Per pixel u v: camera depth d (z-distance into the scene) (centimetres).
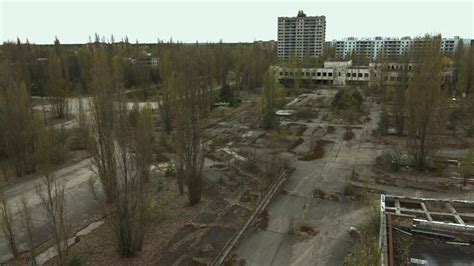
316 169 3033
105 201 2350
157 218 2089
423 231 1850
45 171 1759
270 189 2584
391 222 1892
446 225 1822
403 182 2720
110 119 1611
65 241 1638
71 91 5703
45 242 1891
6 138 2795
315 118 5047
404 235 1842
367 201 2381
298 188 2644
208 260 1731
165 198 2389
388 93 5453
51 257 1742
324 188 2638
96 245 1839
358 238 1948
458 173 2886
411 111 2925
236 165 3089
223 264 1725
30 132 2828
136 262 1698
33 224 2067
